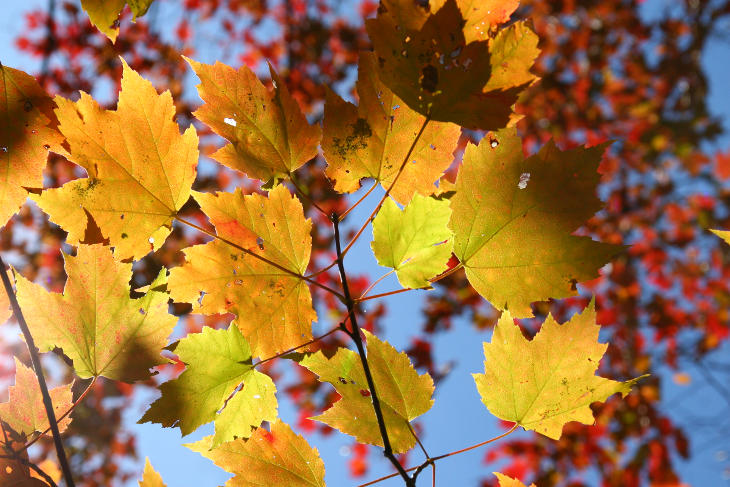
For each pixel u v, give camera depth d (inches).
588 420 25.5
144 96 24.8
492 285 25.4
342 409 25.7
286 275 24.9
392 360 26.1
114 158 24.7
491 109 24.4
